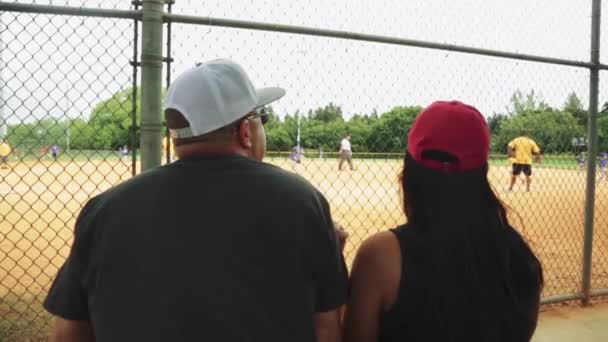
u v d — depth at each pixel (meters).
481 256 1.42
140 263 1.30
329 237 1.40
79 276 1.38
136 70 2.92
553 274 5.77
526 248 1.54
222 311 1.28
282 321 1.30
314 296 1.37
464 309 1.39
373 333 1.47
